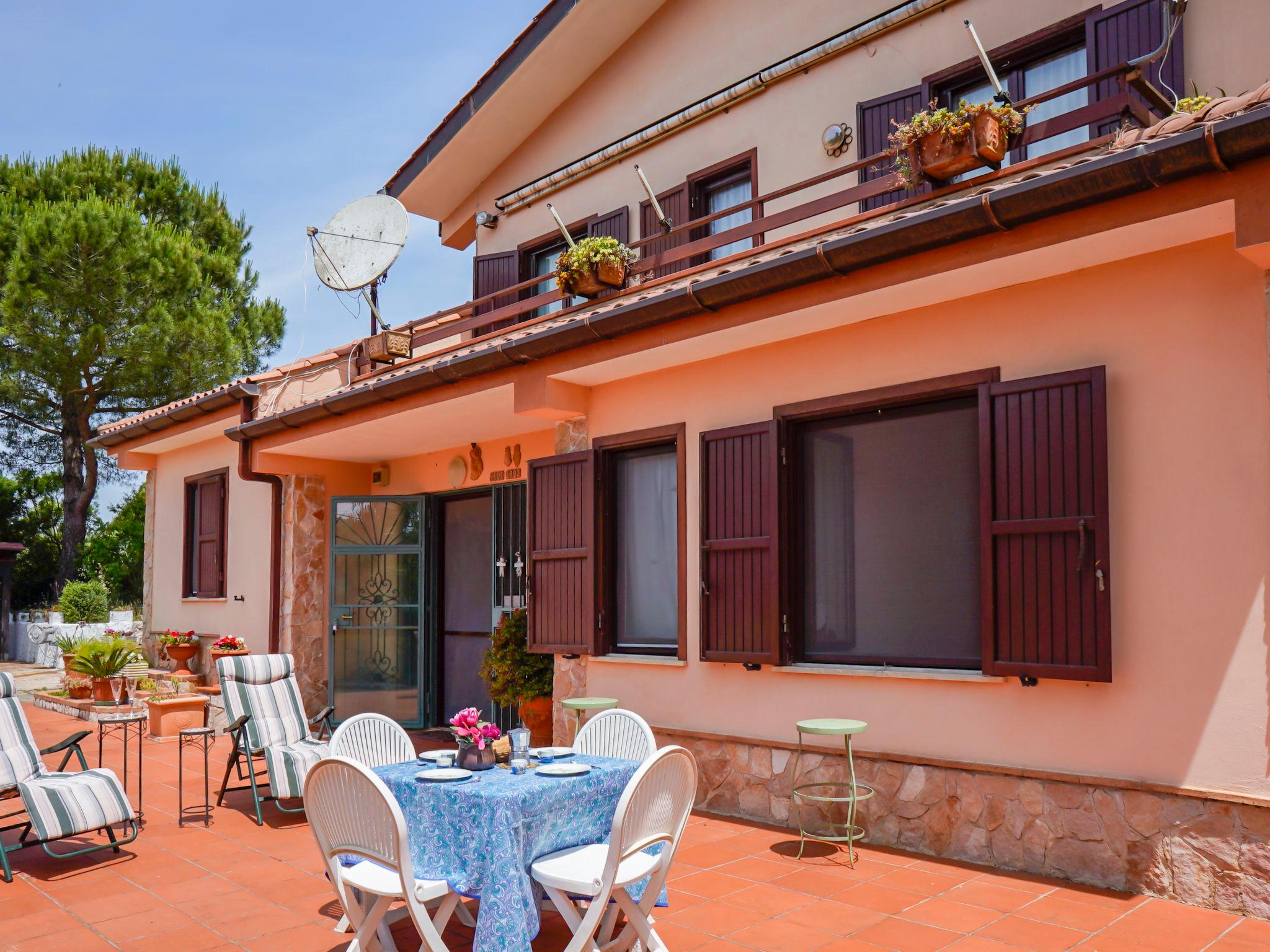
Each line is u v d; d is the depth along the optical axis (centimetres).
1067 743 525
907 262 542
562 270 778
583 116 1095
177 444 1364
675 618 748
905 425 621
